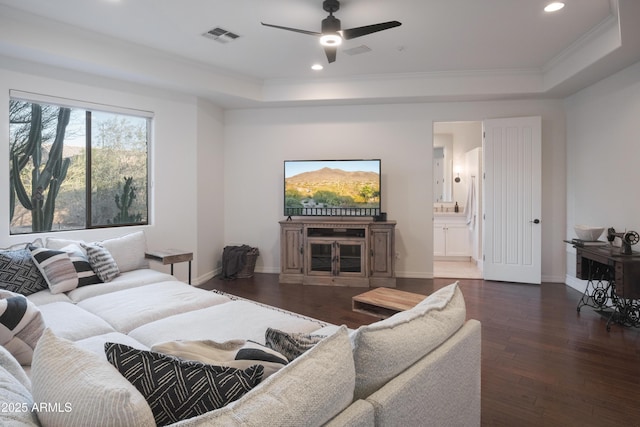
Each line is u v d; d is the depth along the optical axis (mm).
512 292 4777
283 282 5309
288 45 4094
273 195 5875
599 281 4098
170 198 4938
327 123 5742
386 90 5180
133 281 3332
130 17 3439
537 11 3320
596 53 3756
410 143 5562
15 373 1168
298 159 5820
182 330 2164
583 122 4770
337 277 5141
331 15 3191
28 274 2982
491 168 5352
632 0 2584
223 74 4965
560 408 2227
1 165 3516
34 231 3885
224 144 5949
